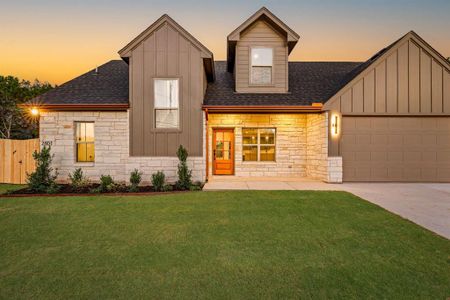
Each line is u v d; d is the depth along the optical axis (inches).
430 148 370.3
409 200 256.8
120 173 374.0
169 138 359.9
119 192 296.5
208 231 166.2
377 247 140.8
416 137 369.4
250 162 434.9
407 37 358.9
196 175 359.6
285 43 416.8
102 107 358.3
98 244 144.4
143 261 123.4
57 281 104.7
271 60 420.5
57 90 398.9
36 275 109.7
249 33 418.9
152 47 358.3
